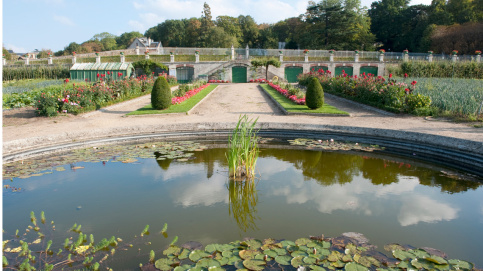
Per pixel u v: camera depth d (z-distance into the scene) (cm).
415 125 896
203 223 374
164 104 1185
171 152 694
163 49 3344
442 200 446
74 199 446
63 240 333
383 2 5238
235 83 3048
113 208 418
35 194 464
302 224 371
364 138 816
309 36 4788
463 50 3853
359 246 314
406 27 5012
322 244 317
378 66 3400
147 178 534
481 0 4162
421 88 1373
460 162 636
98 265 279
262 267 277
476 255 309
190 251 307
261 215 397
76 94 1177
